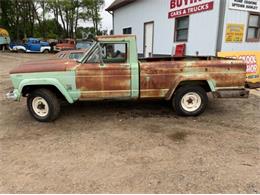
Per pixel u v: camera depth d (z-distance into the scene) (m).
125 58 5.15
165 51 12.20
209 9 9.33
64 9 44.06
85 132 4.69
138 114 5.74
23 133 4.68
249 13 9.45
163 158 3.66
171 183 3.03
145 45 13.93
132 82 5.16
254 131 4.70
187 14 10.47
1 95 7.84
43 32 46.34
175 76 5.21
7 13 41.03
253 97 7.35
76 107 6.35
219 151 3.88
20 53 30.05
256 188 2.94
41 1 42.78
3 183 3.06
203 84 5.45
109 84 5.12
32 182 3.08
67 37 46.34
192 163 3.51
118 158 3.67
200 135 4.50
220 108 6.23
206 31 9.65
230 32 9.22
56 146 4.09
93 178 3.16
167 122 5.19
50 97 5.11
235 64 5.30
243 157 3.69
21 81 5.02
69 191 2.90
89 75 5.02
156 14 12.52
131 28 15.20
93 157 3.71
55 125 5.09
